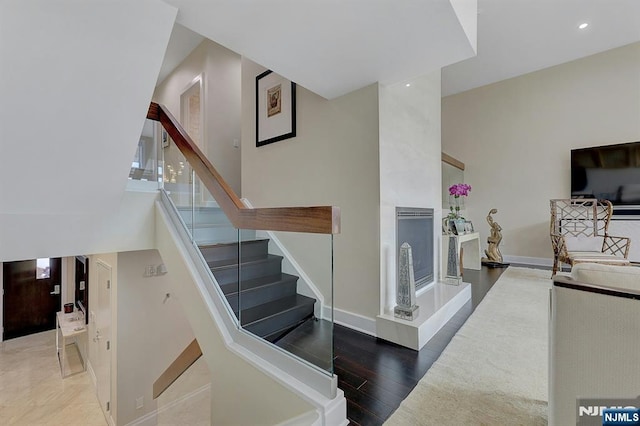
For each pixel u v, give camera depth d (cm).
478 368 181
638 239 427
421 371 181
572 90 488
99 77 140
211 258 202
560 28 406
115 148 177
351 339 227
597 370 90
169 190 244
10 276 553
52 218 198
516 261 540
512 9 369
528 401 148
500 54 469
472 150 589
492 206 567
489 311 284
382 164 238
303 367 144
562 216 452
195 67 458
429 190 333
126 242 237
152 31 137
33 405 363
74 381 413
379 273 233
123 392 307
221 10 145
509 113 548
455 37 173
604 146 454
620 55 450
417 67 209
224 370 182
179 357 344
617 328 86
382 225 237
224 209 191
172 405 335
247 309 177
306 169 286
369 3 144
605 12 373
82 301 516
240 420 170
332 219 138
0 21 108
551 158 507
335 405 132
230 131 443
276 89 314
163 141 251
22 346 523
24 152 154
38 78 129
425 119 325
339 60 200
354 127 249
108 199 212
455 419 136
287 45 180
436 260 346
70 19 118
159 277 335
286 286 165
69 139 159
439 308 249
